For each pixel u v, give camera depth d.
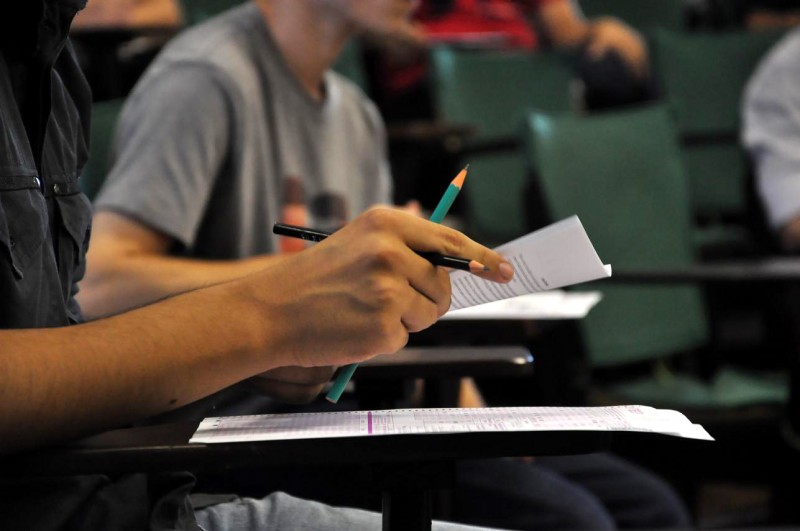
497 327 4.65
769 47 10.85
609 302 7.82
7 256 2.37
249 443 2.20
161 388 2.32
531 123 7.80
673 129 8.31
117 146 4.95
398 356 3.64
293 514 3.22
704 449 7.52
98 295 4.53
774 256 8.95
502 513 5.01
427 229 2.46
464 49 10.41
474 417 2.45
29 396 2.15
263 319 2.41
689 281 6.50
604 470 5.95
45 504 2.50
